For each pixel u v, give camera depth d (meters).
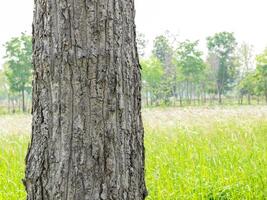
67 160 2.44
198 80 86.19
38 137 2.51
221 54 97.44
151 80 78.31
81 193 2.43
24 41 75.06
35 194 2.51
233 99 95.56
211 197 5.56
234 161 7.32
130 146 2.53
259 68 70.12
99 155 2.44
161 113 18.98
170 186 5.87
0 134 13.81
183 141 10.32
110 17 2.44
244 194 5.43
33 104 2.56
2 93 98.19
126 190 2.51
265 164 6.78
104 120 2.45
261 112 17.67
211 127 13.42
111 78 2.45
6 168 7.58
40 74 2.49
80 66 2.42
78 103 2.43
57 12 2.43
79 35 2.41
